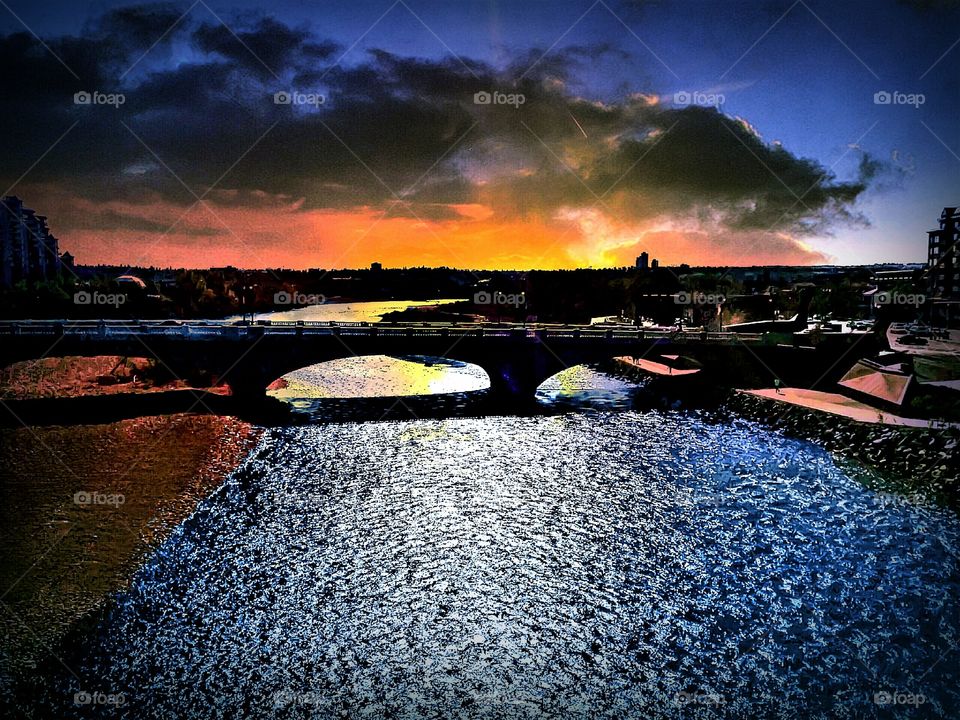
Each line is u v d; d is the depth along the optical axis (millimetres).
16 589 43719
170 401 94000
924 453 65875
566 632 41406
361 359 156625
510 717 35000
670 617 42719
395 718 34781
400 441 78375
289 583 45844
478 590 45656
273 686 36656
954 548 50281
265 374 93062
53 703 34594
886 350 104625
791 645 39938
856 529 53781
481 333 95062
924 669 37688
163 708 34844
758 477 65875
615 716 35000
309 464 69312
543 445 77062
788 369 104062
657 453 73938
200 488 61625
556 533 53812
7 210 177625
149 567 47188
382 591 45344
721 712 35156
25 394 96000
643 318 177125
